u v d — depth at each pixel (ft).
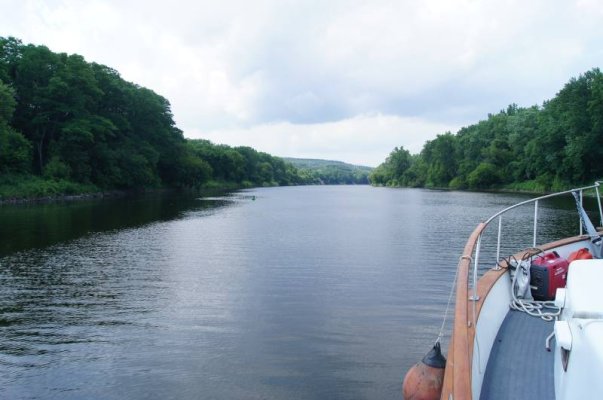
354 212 146.92
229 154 460.96
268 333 32.63
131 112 268.00
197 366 27.25
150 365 27.35
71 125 202.18
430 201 213.25
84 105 220.43
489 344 16.11
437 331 32.99
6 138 171.53
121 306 39.24
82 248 68.74
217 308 38.63
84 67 216.74
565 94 250.78
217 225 102.47
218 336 32.04
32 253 64.08
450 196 262.26
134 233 86.02
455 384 10.77
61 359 28.19
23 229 87.56
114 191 229.66
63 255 62.95
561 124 241.14
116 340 31.27
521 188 298.76
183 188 323.37
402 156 613.11
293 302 40.52
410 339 31.45
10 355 28.73
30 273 51.83
